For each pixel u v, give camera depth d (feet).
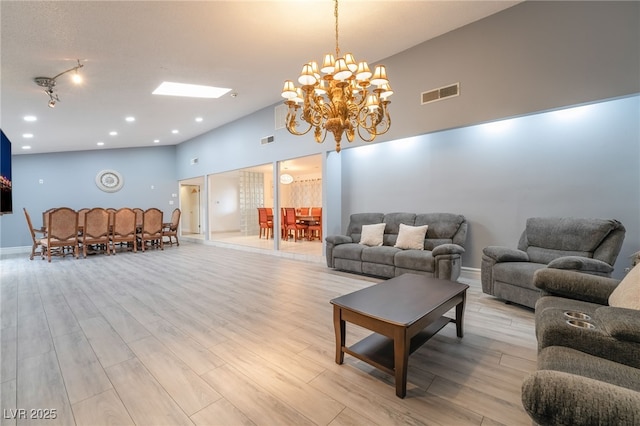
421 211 14.69
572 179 10.70
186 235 34.73
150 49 11.46
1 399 5.23
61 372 6.09
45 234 21.83
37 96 14.32
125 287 12.48
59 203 26.23
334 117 8.33
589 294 5.76
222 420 4.72
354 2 9.53
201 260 18.89
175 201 31.01
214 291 11.82
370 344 6.50
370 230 15.05
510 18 10.66
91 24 9.52
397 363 5.23
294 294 11.37
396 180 15.55
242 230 31.73
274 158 20.04
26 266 17.26
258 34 10.99
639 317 3.72
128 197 28.84
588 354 4.09
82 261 18.81
